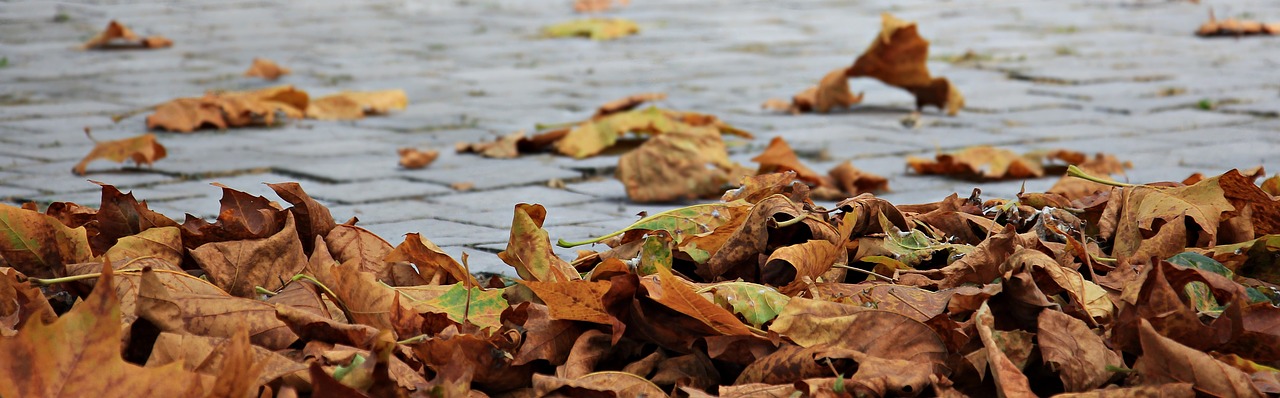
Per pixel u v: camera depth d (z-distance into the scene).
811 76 9.42
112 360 1.98
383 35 12.24
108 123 7.08
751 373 2.40
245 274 2.81
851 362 2.41
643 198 5.03
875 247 3.15
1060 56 10.52
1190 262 2.86
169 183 5.30
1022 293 2.50
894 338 2.41
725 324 2.44
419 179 5.50
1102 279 2.86
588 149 6.21
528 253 2.76
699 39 12.07
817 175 5.28
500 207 4.86
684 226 3.28
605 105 7.21
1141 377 2.31
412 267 3.03
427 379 2.38
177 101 7.03
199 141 6.55
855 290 2.84
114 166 5.71
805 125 7.22
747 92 8.59
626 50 11.13
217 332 2.44
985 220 3.37
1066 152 5.82
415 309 2.59
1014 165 5.61
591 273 2.77
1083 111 7.60
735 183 5.36
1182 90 8.38
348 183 5.38
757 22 13.64
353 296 2.58
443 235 4.24
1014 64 10.01
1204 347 2.44
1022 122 7.23
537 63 10.18
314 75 9.37
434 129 7.04
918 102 7.79
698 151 5.18
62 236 2.88
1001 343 2.39
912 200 5.05
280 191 3.03
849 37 12.16
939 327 2.49
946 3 15.82
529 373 2.44
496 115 7.52
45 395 1.94
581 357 2.42
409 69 9.75
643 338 2.51
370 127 7.11
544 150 6.38
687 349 2.50
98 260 2.95
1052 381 2.46
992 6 15.45
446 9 15.08
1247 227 3.21
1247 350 2.42
